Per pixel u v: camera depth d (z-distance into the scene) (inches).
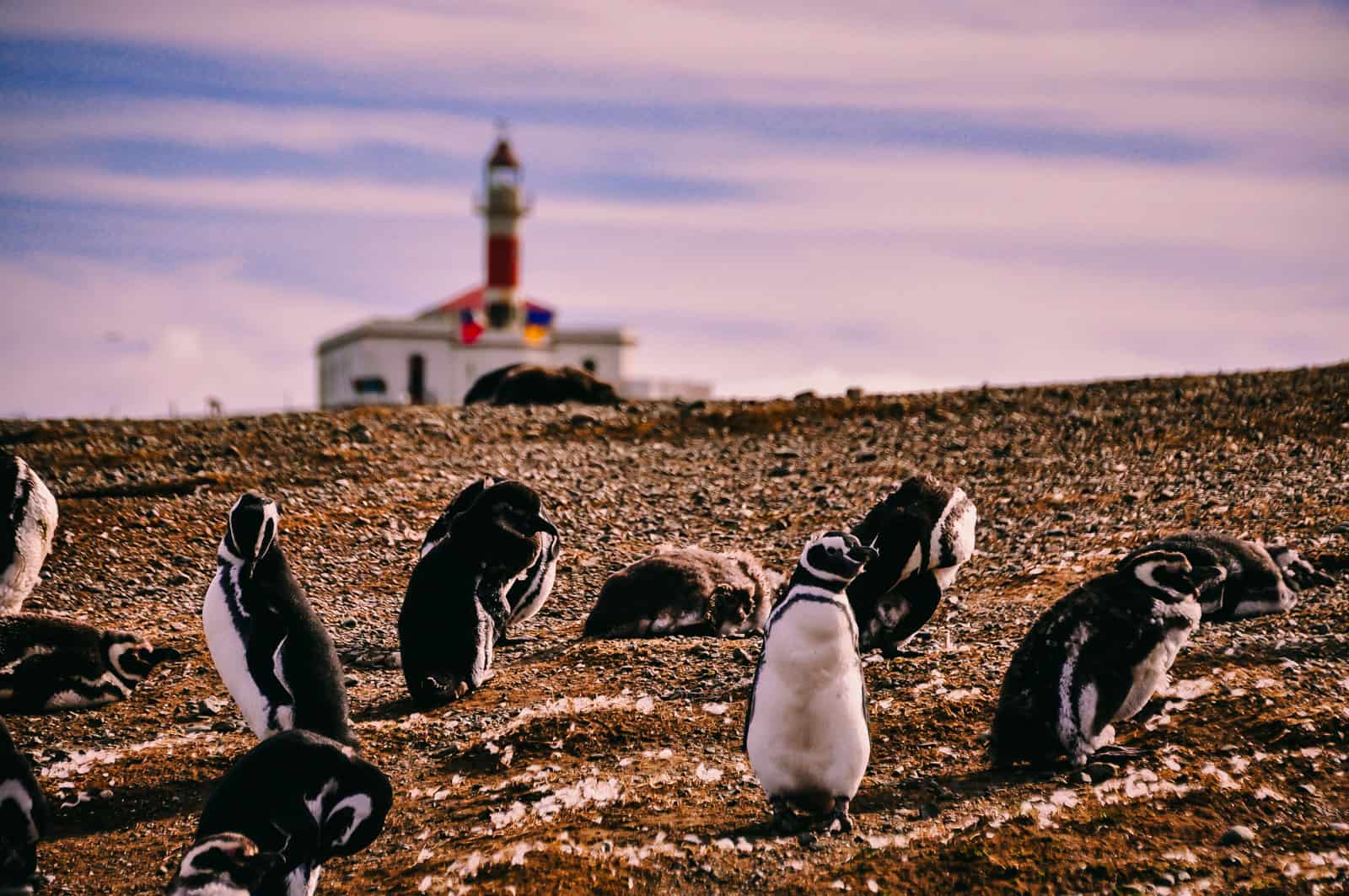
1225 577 1179.9
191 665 1285.7
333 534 1779.0
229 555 987.3
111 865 881.5
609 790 929.5
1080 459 2039.9
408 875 821.9
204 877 701.3
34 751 1077.1
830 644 813.2
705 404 2578.7
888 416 2429.9
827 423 2405.3
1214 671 1043.3
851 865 794.2
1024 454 2103.8
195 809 965.2
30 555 1284.4
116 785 1003.3
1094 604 901.2
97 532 1787.6
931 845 810.8
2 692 1130.7
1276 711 962.1
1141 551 916.6
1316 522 1504.7
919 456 2145.7
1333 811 839.7
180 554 1718.8
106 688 1173.1
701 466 2155.5
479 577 1189.7
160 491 1993.1
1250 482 1768.0
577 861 810.8
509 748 1015.0
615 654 1226.0
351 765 791.1
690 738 1021.8
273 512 997.8
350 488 1996.8
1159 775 885.2
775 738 828.6
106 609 1509.6
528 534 1217.4
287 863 759.1
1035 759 912.3
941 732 989.2
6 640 1138.7
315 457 2182.6
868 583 1125.7
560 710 1072.8
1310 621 1167.0
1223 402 2290.8
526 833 863.1
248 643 966.4
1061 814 840.9
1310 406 2178.9
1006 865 781.3
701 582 1321.4
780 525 1812.3
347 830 792.9
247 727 1122.7
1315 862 776.9
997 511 1804.9
